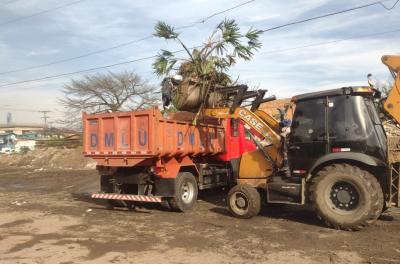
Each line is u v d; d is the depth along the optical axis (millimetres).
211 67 11398
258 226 9078
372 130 8656
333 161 8883
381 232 8336
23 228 9141
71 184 18734
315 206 8734
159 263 6578
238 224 9320
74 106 40469
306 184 9156
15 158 35625
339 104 8938
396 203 8516
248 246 7469
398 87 8836
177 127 11148
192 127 11789
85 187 17312
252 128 10750
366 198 8211
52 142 38281
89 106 40625
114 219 10117
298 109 9508
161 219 10070
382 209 8500
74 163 30609
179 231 8727
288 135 9859
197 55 11594
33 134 74688
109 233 8609
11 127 99312
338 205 8562
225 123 13500
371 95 9102
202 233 8516
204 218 10117
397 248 7227
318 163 8875
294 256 6840
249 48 11633
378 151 8602
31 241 7977
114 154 10938
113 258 6852
